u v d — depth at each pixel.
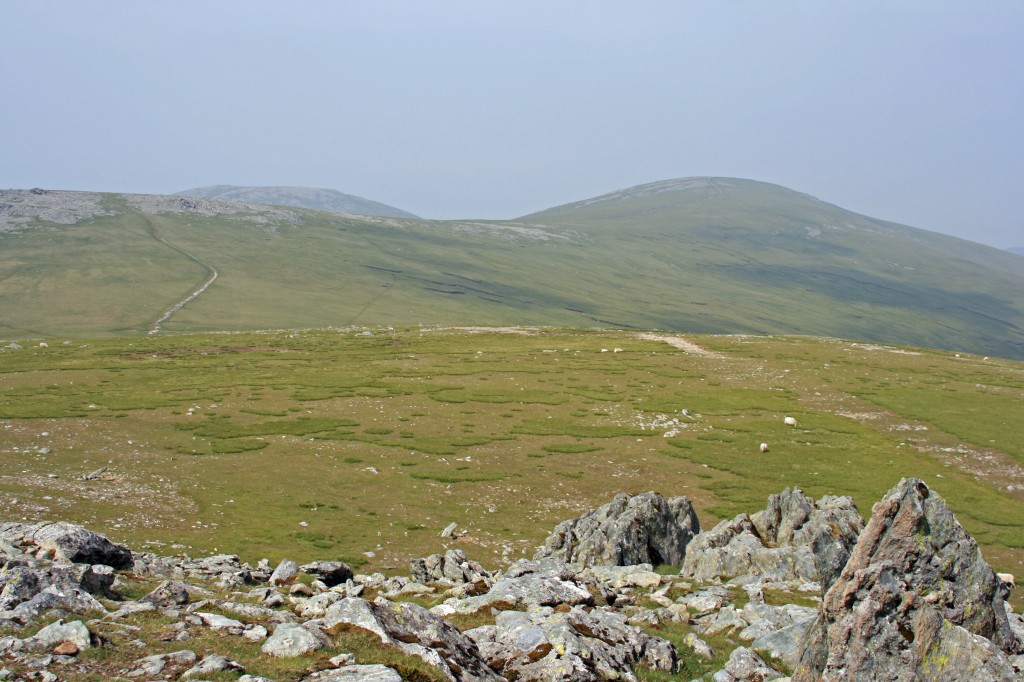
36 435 51.94
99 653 12.83
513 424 63.47
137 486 40.66
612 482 48.44
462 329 138.88
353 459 50.81
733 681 15.02
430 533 36.84
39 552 19.84
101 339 117.44
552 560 24.61
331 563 24.83
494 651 15.72
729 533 30.22
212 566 25.41
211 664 12.40
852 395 78.06
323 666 12.86
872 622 12.59
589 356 101.69
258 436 56.19
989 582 13.86
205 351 102.75
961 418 68.62
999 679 11.50
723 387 81.62
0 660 12.12
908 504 14.44
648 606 21.67
